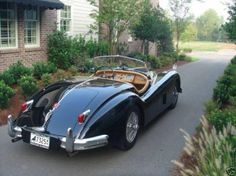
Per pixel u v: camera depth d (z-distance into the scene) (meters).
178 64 20.66
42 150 5.28
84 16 16.69
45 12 13.02
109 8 15.35
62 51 12.72
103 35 17.64
